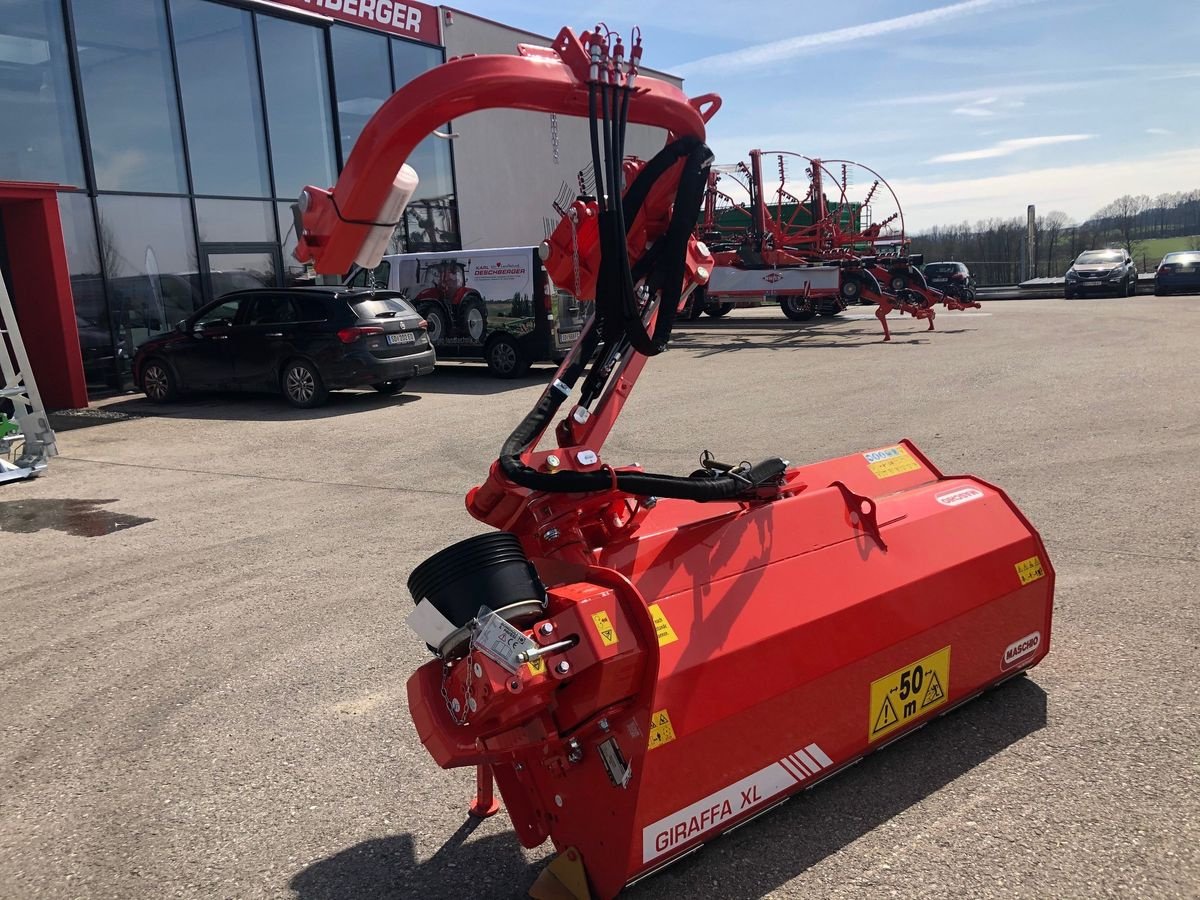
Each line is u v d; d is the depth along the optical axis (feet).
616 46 8.71
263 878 9.36
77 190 46.01
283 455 31.19
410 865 9.44
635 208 9.61
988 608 11.01
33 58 44.55
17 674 14.71
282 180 57.52
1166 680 12.05
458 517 22.29
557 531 8.82
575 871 8.38
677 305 9.77
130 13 48.47
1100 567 16.11
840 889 8.57
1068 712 11.44
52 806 10.96
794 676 9.01
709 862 9.07
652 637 7.82
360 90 63.10
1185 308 70.49
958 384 37.73
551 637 7.59
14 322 29.43
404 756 11.63
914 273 65.00
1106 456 23.81
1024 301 92.02
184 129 51.34
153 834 10.27
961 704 11.35
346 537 21.20
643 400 38.70
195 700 13.46
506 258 47.75
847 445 27.27
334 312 40.14
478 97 8.34
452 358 51.21
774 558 9.49
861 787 10.18
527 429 8.97
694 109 9.66
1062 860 8.74
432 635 7.87
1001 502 11.85
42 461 30.12
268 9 54.95
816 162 69.97
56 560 20.80
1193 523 18.10
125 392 48.88
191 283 52.26
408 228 68.49
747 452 27.22
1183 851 8.75
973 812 9.59
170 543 21.57
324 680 13.87
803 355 52.37
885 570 10.14
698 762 8.26
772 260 68.44
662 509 10.38
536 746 8.19
